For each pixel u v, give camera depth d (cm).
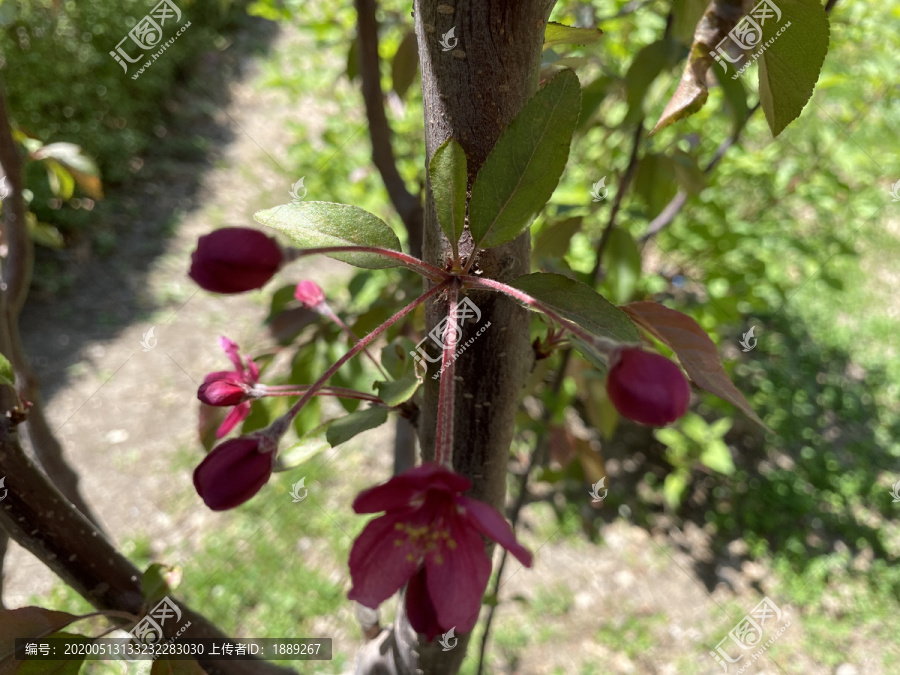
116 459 414
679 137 260
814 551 379
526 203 75
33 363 484
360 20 179
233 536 360
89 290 549
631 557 368
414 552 74
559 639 329
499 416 92
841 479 414
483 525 67
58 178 207
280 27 919
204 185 661
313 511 364
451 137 75
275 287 500
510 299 84
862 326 509
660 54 169
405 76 193
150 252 589
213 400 107
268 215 81
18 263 151
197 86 778
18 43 574
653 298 288
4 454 90
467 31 71
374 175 360
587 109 183
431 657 116
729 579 364
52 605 323
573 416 423
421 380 87
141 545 359
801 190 335
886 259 555
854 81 309
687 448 353
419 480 68
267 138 689
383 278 276
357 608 154
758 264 319
